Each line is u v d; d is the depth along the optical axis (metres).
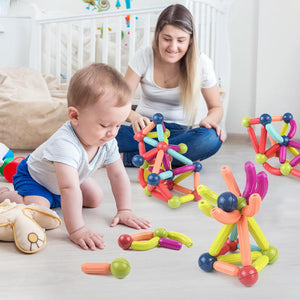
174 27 1.50
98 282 0.74
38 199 1.09
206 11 2.49
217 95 1.78
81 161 1.02
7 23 2.92
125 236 0.88
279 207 1.24
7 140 2.22
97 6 3.15
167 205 1.26
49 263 0.82
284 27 2.80
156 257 0.86
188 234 1.00
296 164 1.63
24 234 0.87
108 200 1.29
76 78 0.94
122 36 2.98
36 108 2.20
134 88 1.73
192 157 1.70
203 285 0.74
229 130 3.10
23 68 2.55
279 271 0.80
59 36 2.78
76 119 0.96
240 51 2.99
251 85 3.00
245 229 0.75
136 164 1.34
